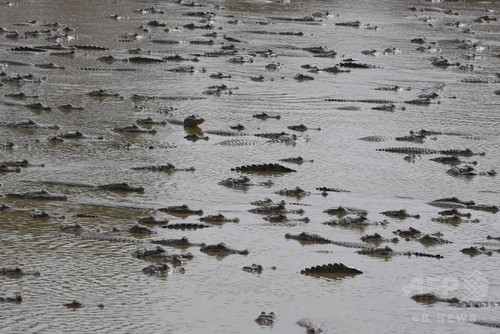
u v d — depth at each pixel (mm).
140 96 111000
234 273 63969
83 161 86000
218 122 101812
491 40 163250
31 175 81250
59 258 64750
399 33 165750
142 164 85625
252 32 159750
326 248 68750
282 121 103812
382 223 73688
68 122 99250
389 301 61000
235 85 120000
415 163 90312
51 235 68312
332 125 103000
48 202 74938
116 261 64750
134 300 59250
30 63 126625
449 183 84625
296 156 90688
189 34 155000
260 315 57344
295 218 73812
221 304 59312
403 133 100938
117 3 183750
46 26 154000
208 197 77812
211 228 71188
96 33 151250
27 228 69438
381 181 84312
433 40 160250
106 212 73375
